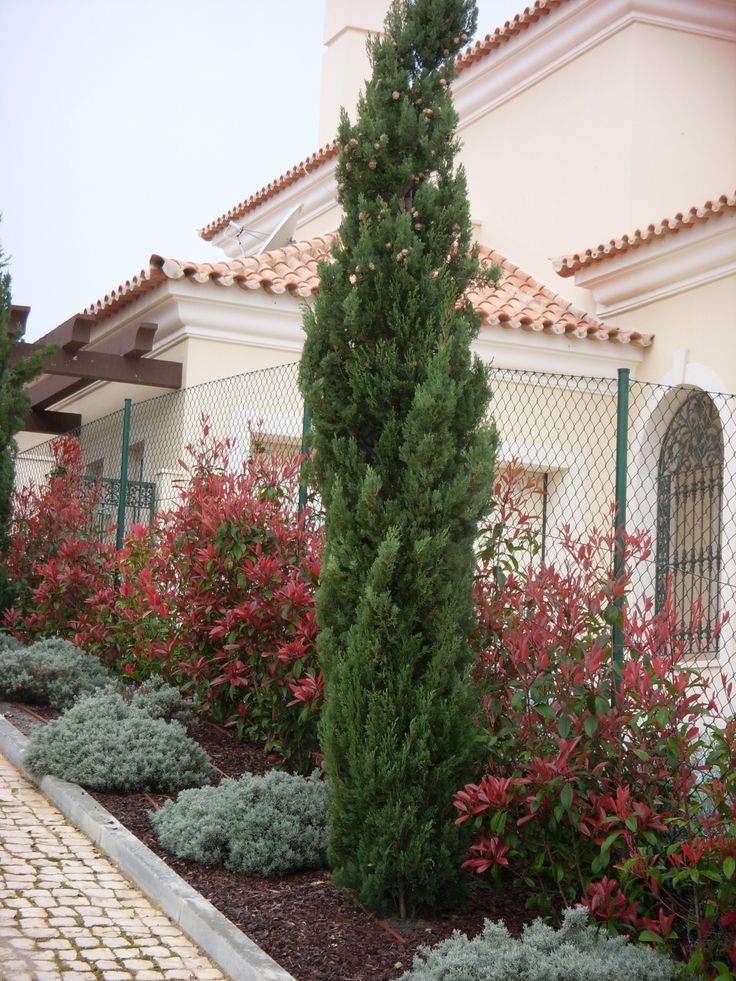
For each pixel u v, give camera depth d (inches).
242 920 188.4
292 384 482.9
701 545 452.1
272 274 490.9
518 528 234.8
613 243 502.9
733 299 471.5
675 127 572.1
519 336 498.6
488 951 160.4
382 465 207.9
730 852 164.4
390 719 195.6
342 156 222.8
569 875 193.2
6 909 187.8
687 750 181.5
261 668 291.1
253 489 305.7
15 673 351.9
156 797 259.3
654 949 167.0
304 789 233.9
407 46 223.6
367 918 192.5
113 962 170.9
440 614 199.0
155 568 323.6
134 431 520.4
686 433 494.3
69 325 462.6
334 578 204.5
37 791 268.4
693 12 572.1
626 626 201.6
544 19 599.5
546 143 617.6
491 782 187.2
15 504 483.8
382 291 212.4
